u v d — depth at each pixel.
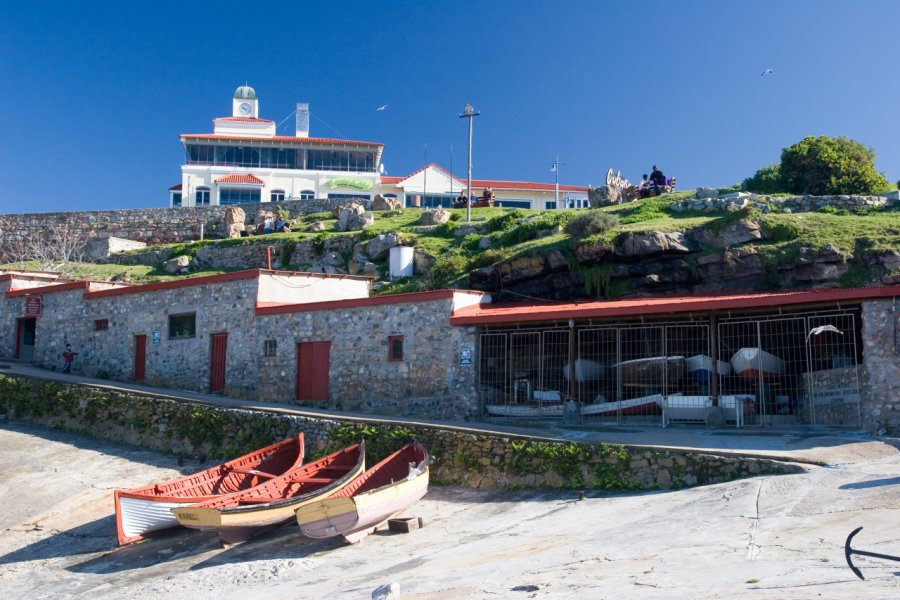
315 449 21.19
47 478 21.66
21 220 56.69
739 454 15.91
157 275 46.12
